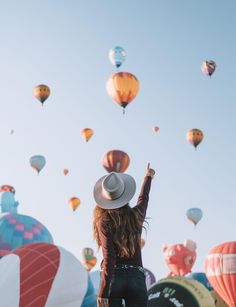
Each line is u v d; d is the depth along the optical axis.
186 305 10.21
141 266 4.98
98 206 5.19
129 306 4.85
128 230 5.00
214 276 19.61
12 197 30.11
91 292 11.16
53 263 10.76
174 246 28.59
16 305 10.00
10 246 26.12
